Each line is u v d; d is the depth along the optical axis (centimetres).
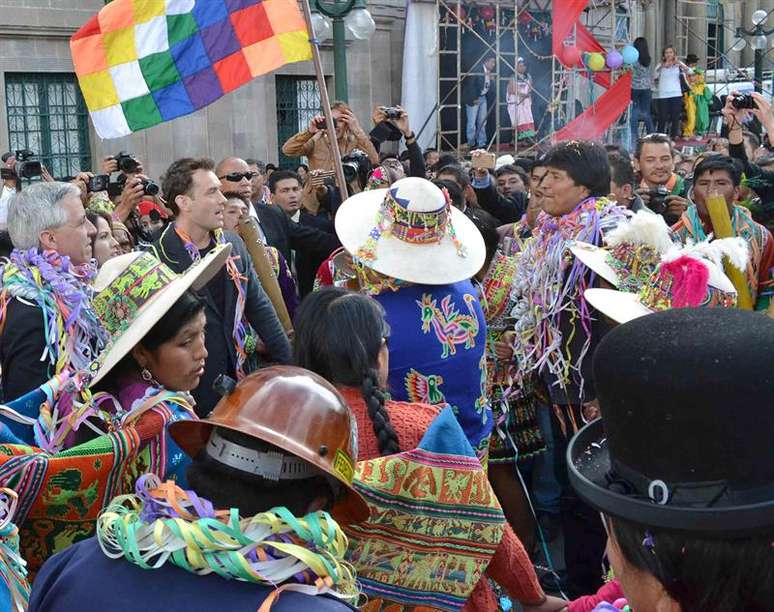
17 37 1306
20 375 343
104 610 164
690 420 127
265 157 1520
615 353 135
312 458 170
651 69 2184
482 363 348
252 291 464
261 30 578
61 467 251
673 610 135
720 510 126
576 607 208
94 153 1391
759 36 2002
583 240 396
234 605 158
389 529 238
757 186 582
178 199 454
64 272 363
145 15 578
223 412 177
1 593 224
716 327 130
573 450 154
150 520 168
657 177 686
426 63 1631
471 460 243
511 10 1725
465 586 241
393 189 341
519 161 905
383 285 340
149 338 283
